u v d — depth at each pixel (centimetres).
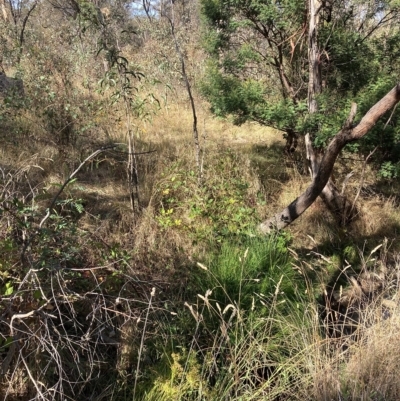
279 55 631
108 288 302
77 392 259
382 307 332
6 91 634
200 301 344
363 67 586
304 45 621
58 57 635
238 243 423
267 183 601
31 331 222
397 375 256
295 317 325
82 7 399
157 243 424
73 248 269
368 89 557
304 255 477
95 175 546
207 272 364
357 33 589
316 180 436
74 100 605
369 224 526
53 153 570
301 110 563
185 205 487
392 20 620
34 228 257
